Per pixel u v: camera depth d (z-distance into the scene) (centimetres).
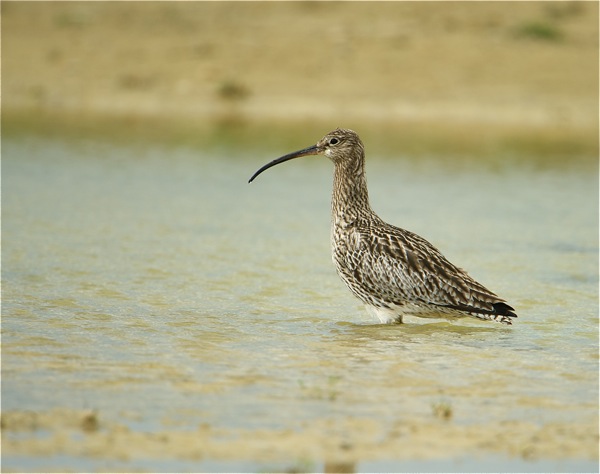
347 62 3838
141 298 1425
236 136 3114
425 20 4294
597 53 4062
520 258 1761
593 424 951
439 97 3594
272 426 922
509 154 2903
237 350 1179
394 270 1310
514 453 876
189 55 3972
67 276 1538
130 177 2491
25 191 2269
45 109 3534
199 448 863
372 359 1155
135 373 1070
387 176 2550
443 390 1044
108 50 4062
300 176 2614
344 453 865
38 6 4650
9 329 1237
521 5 4544
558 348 1224
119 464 827
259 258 1708
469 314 1288
